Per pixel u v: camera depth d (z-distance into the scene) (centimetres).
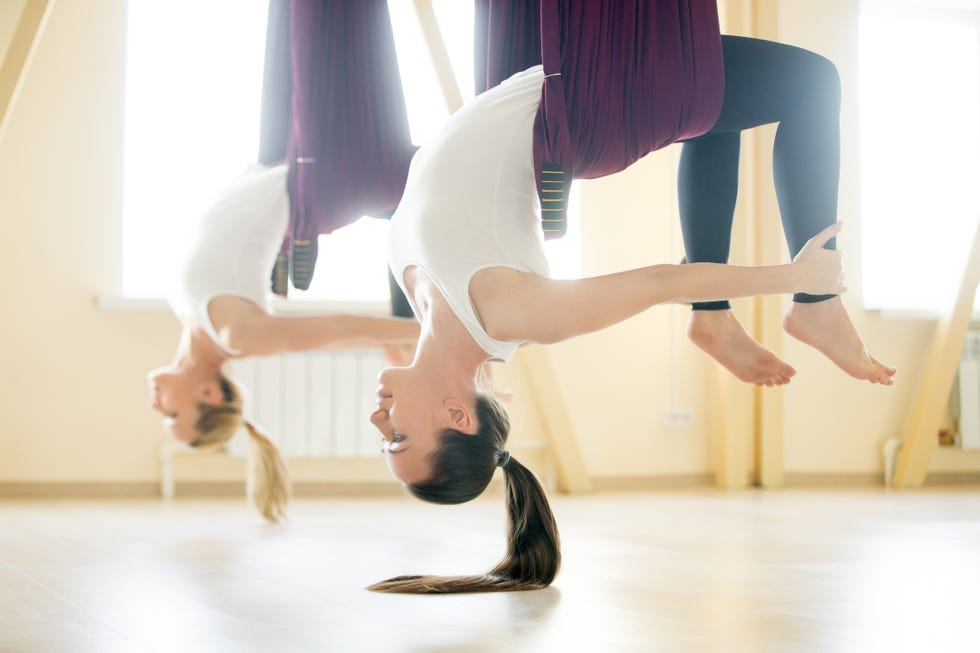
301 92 300
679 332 597
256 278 335
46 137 534
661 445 593
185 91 556
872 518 406
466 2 587
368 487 557
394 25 577
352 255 571
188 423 377
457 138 224
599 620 191
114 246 539
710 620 191
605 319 201
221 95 558
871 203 625
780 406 580
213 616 194
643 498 515
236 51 560
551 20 218
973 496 519
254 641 171
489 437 230
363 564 274
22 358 527
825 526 376
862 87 629
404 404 225
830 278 208
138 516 423
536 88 225
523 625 185
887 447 600
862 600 214
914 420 588
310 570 262
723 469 581
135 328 538
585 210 587
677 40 219
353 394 543
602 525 383
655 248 595
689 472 596
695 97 219
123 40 543
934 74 636
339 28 302
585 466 555
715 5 220
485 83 261
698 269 202
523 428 575
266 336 318
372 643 169
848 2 604
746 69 227
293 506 475
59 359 530
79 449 530
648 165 597
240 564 273
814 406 601
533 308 204
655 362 594
